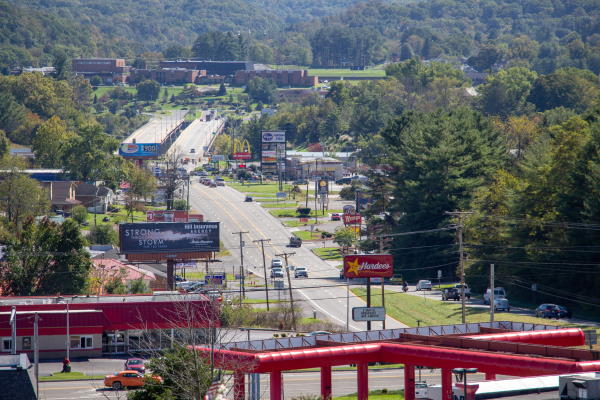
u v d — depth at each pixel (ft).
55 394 540.93
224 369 438.40
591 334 503.61
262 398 506.07
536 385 355.97
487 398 347.77
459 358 432.25
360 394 467.52
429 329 536.01
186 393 366.22
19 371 307.17
